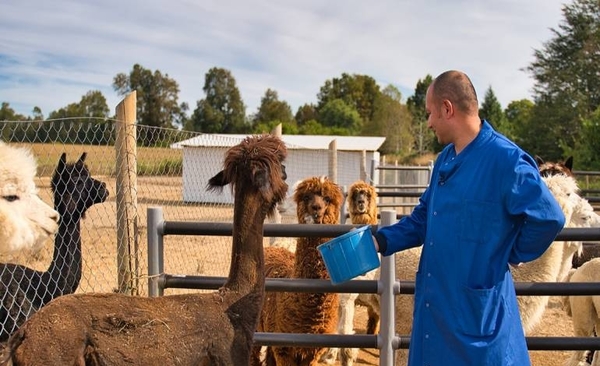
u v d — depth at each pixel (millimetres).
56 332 2590
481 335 2695
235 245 3096
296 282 3908
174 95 65625
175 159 10039
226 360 2873
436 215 2871
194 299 2943
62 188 4992
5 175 3729
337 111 80750
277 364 4754
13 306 3992
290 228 3850
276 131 8133
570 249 5746
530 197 2635
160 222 3953
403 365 4910
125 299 2834
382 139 30484
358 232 3117
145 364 2676
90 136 5090
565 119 43344
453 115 2848
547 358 6617
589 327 5664
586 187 17844
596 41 43844
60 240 4855
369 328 6992
